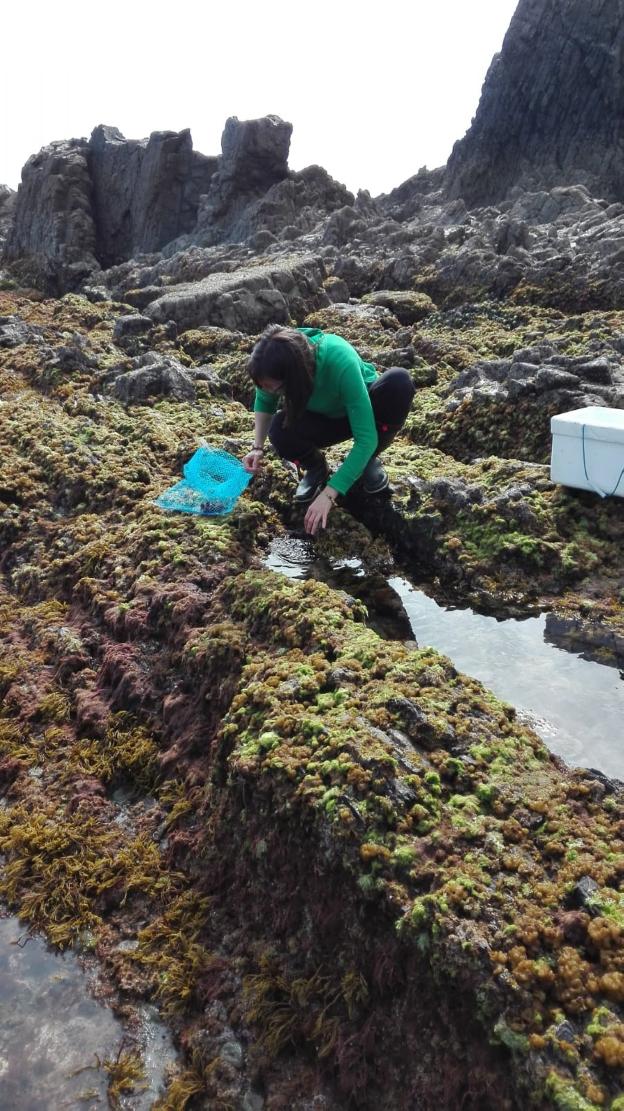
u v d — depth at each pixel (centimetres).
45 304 1132
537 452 553
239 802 296
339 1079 238
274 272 977
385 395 454
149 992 271
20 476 561
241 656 359
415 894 245
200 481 509
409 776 275
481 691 330
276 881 280
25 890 311
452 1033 225
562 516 464
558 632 409
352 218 1323
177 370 689
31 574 481
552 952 226
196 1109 240
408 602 445
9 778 361
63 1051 255
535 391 574
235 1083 244
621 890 242
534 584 445
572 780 287
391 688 320
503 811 272
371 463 488
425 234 1205
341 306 961
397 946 240
